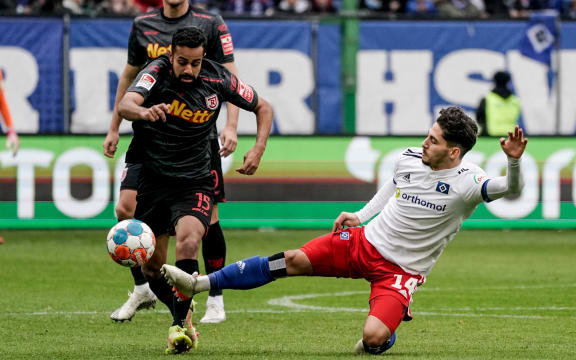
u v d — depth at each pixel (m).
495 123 56.03
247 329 27.23
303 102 57.06
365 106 57.50
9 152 53.66
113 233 22.38
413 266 22.27
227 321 28.89
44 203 53.97
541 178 56.66
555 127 58.38
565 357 22.23
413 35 57.72
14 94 55.41
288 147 55.41
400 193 22.28
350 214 23.36
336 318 29.55
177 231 22.61
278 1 66.62
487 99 56.09
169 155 22.95
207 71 22.95
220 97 23.05
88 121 55.94
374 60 57.53
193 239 22.42
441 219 21.98
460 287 37.03
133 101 21.61
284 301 33.47
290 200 55.38
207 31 29.00
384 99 57.62
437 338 25.59
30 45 55.53
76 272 40.06
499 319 29.38
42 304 31.69
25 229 53.88
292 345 24.09
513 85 58.34
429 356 22.02
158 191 23.23
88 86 55.84
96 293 34.59
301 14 57.81
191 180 23.19
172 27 28.70
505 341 25.05
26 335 25.50
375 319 21.61
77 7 61.69
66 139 54.06
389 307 21.75
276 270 22.17
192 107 22.58
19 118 55.50
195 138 23.00
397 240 22.17
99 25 55.94
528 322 28.73
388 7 64.38
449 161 21.83
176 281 21.27
